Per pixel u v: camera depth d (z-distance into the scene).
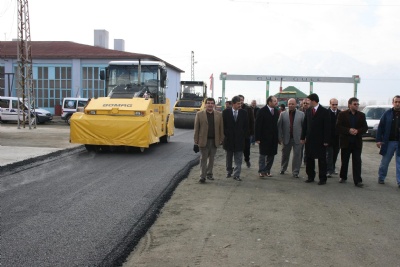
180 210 7.07
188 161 12.02
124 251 5.08
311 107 9.46
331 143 10.38
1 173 9.54
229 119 9.63
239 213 6.91
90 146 13.55
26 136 18.58
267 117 10.01
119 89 14.87
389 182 9.90
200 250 5.22
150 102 13.56
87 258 4.84
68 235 5.60
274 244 5.46
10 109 28.31
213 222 6.40
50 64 37.28
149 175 9.81
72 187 8.38
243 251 5.19
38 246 5.18
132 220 6.32
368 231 6.07
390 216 6.88
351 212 7.09
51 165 10.84
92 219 6.33
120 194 7.91
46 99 37.56
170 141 17.98
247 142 11.54
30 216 6.39
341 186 9.30
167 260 4.90
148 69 15.51
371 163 13.37
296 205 7.51
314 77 30.53
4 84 37.34
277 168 11.80
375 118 22.47
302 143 9.77
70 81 37.34
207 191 8.54
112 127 12.88
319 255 5.09
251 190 8.70
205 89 28.45
